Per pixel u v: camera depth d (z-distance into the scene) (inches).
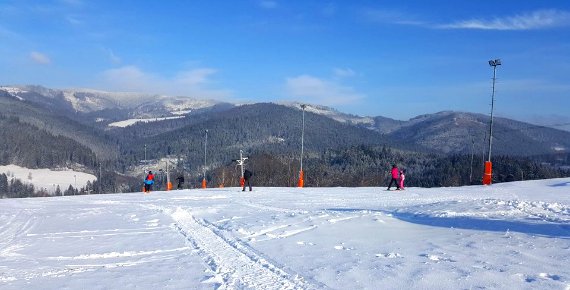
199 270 362.3
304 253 405.1
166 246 465.7
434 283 301.4
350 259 377.1
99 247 466.0
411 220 590.6
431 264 352.2
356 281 311.9
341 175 3631.9
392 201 954.7
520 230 488.4
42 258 422.0
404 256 383.6
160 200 1019.3
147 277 344.2
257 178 3233.3
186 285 318.7
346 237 479.5
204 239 497.4
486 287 288.8
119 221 660.7
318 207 823.1
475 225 531.2
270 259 386.6
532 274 315.9
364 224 559.5
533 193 1116.5
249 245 450.3
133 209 824.9
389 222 572.1
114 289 313.9
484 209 647.1
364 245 435.8
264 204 887.7
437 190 1248.8
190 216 698.2
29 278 349.4
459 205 690.2
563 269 327.0
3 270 376.2
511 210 639.1
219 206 839.1
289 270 348.2
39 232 578.6
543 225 509.4
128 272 362.0
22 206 929.5
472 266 341.4
